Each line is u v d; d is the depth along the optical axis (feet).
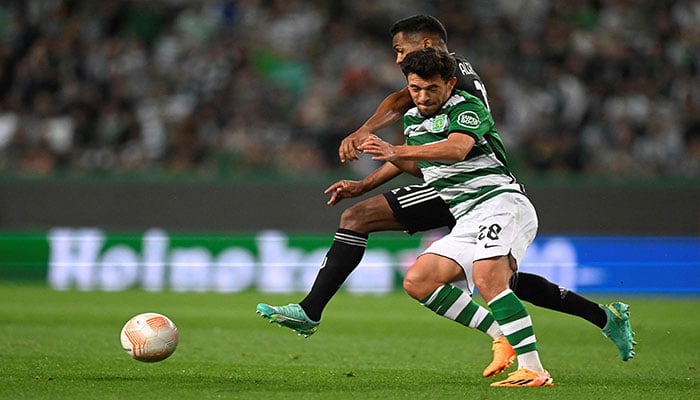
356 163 190.08
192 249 169.99
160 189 174.91
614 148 195.00
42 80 199.11
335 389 66.39
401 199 74.79
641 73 207.51
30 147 192.44
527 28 211.20
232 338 101.96
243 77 204.54
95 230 174.50
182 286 169.37
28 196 174.70
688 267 170.71
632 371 79.97
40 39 206.28
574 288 169.68
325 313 132.67
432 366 81.76
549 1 216.13
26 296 150.41
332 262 73.31
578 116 199.11
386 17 215.10
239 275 169.37
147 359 67.56
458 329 114.42
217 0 218.18
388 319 125.29
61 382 68.03
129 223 174.81
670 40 213.25
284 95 202.39
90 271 169.78
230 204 174.19
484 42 209.87
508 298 67.21
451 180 70.38
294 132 195.72
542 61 206.39
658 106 201.87
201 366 79.10
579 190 173.17
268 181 174.40
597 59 206.59
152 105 198.90
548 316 131.85
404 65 67.77
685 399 64.03
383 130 186.80
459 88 72.74
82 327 110.22
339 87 203.00
